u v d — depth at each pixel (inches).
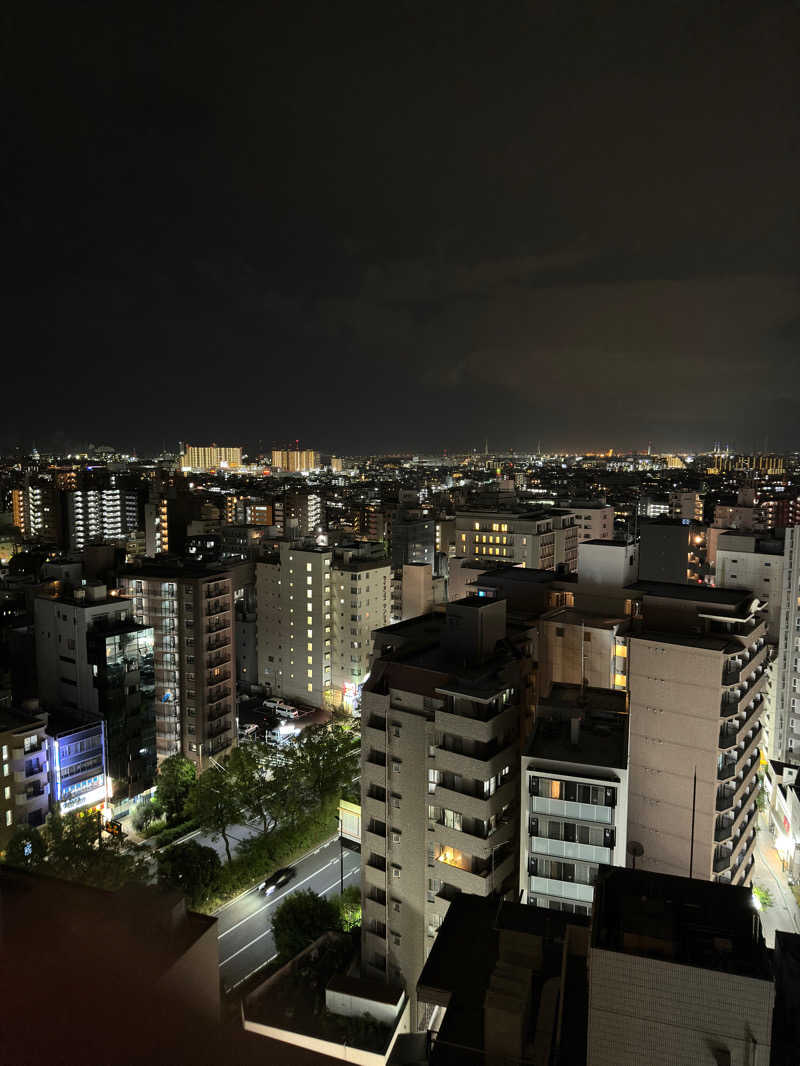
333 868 3233.3
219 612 4279.0
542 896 1927.9
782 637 4045.3
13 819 3157.0
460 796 2130.9
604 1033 892.0
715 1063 848.9
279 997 2111.2
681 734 2338.8
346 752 3540.8
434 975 1291.8
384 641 2726.4
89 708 3654.0
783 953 1155.3
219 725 4306.1
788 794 3243.1
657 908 945.5
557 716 2218.3
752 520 7450.8
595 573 3029.0
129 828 3617.1
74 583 4173.2
